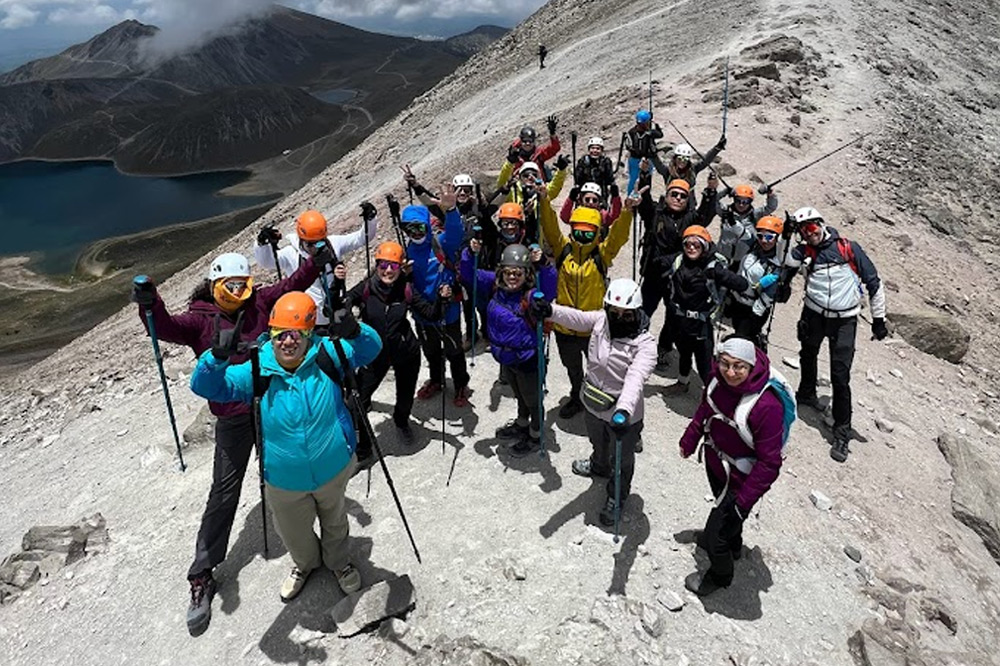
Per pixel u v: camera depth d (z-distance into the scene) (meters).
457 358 8.04
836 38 30.91
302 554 5.67
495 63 64.19
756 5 37.12
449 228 8.19
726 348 4.96
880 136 21.62
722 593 5.89
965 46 36.62
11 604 6.59
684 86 25.12
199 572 5.88
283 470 5.03
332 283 6.86
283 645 5.53
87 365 17.91
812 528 6.90
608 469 6.77
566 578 5.89
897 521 7.50
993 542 7.79
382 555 6.26
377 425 8.15
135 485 8.19
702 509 6.79
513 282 6.41
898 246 15.93
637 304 5.65
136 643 5.91
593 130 22.72
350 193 40.50
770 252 8.13
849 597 6.15
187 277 37.06
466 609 5.65
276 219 42.88
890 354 11.57
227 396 4.91
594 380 6.07
